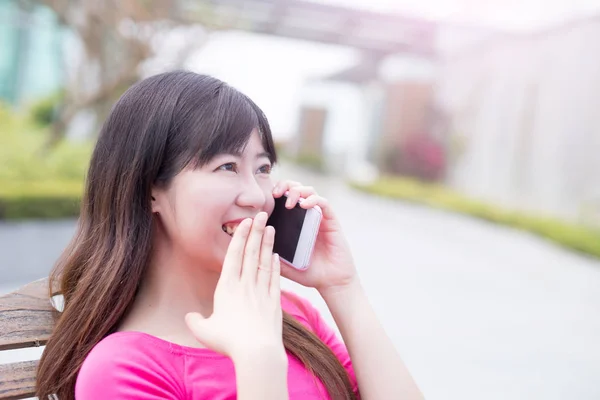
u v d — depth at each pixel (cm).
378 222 987
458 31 1209
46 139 793
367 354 113
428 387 302
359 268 596
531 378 324
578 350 376
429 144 1447
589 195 898
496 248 776
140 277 100
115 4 712
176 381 94
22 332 111
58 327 101
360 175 1731
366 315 118
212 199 94
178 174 95
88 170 104
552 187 999
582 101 938
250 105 103
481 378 319
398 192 1330
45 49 1074
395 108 1591
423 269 612
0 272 439
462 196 1249
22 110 1009
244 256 92
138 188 97
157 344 96
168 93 97
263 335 83
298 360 111
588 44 930
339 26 1209
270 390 79
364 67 1689
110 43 762
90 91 786
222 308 87
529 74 1097
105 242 100
